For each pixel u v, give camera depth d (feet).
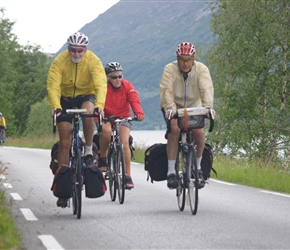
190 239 49.90
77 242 49.39
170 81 64.18
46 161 157.69
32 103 607.78
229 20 217.36
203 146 64.18
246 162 140.56
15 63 611.47
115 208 68.85
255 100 204.64
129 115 79.20
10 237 48.26
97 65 63.00
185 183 64.59
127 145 74.95
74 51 62.03
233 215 62.75
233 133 200.44
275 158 202.59
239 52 209.56
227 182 99.96
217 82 230.89
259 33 207.00
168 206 70.28
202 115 62.80
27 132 533.96
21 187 92.99
